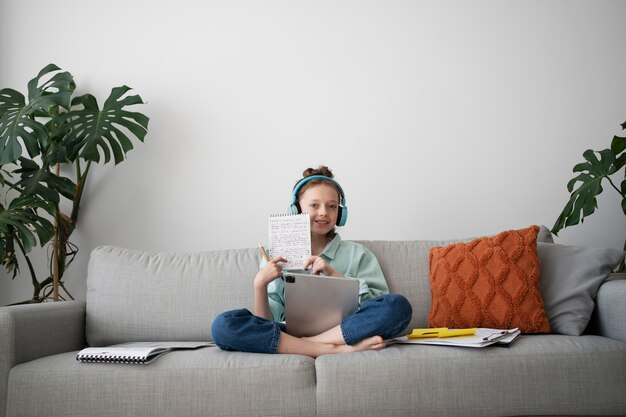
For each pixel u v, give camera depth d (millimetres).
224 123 2705
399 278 2002
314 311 1632
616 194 2672
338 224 2062
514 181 2680
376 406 1411
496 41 2738
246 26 2746
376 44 2736
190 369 1447
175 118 2709
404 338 1635
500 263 1840
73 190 2453
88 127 2459
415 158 2688
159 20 2750
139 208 2672
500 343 1515
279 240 1782
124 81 2729
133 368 1457
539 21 2746
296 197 2012
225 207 2670
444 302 1857
